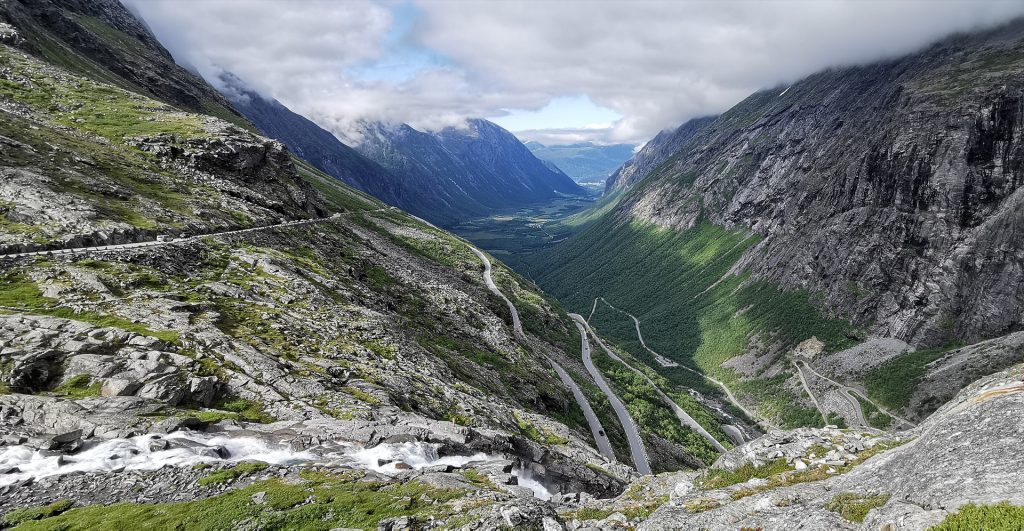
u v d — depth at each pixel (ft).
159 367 138.21
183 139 386.52
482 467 130.72
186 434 119.65
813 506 77.61
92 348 138.51
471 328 368.89
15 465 99.96
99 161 311.68
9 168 243.60
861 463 94.43
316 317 219.20
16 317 142.20
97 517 83.66
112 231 221.87
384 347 217.77
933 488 66.59
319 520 83.20
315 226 400.26
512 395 269.85
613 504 109.09
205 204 318.65
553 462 170.09
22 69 450.71
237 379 147.95
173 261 221.05
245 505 88.43
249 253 264.31
